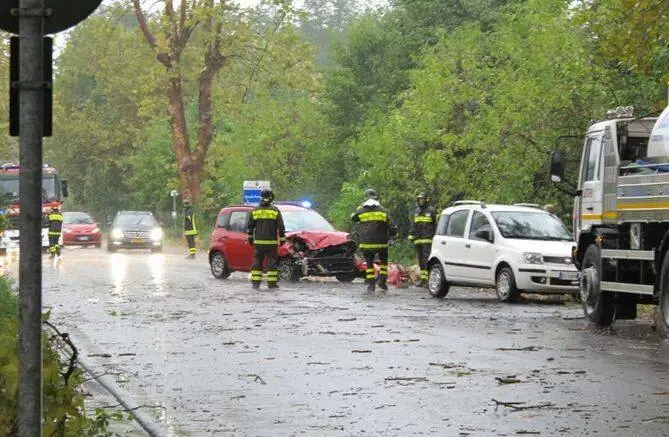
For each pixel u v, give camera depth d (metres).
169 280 33.12
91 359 15.20
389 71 56.31
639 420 10.34
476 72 36.72
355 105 57.62
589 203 20.45
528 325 19.61
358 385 12.64
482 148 33.00
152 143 83.19
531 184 32.53
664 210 17.69
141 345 16.77
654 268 18.11
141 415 10.95
